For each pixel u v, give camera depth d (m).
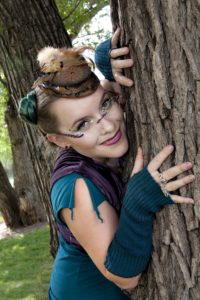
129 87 1.81
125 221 1.71
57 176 1.88
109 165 1.96
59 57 1.83
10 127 12.20
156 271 1.84
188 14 1.60
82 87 1.80
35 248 9.33
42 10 4.32
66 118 1.84
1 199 12.52
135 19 1.69
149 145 1.77
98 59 1.88
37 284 7.15
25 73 4.28
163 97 1.67
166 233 1.78
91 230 1.80
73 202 1.79
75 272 2.00
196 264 1.75
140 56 1.71
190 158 1.68
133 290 1.99
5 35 4.27
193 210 1.71
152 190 1.70
